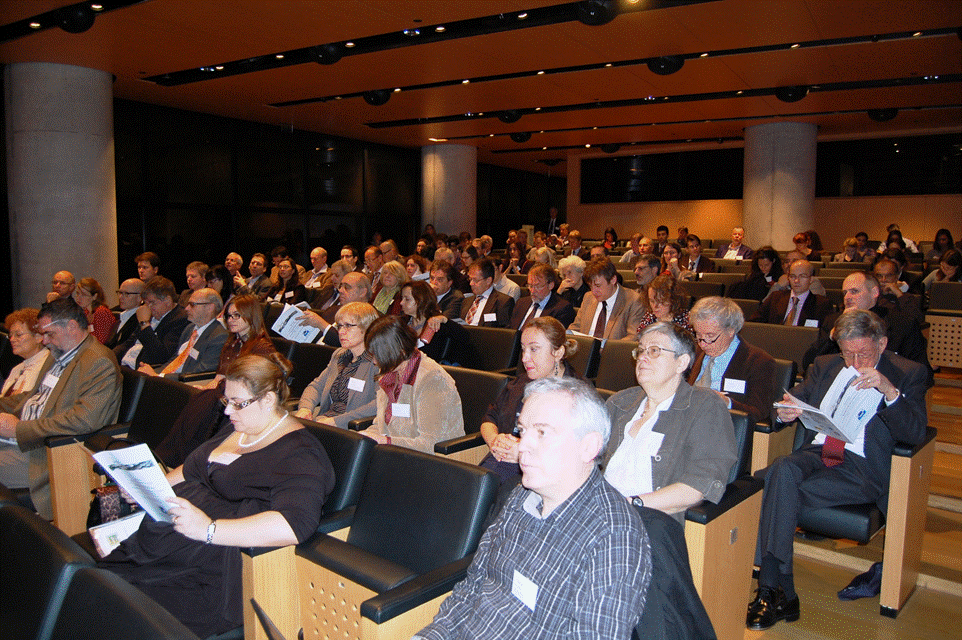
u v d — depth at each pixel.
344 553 1.96
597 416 1.54
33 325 4.05
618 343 3.86
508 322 5.60
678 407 2.26
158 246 10.45
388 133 12.70
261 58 7.90
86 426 3.36
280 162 12.15
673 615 1.55
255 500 2.17
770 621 2.66
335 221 13.27
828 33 6.72
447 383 3.08
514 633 1.50
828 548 3.31
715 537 2.15
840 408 2.85
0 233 8.59
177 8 5.88
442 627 1.60
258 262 8.45
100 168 7.90
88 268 7.79
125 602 1.32
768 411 2.99
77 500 3.35
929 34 6.77
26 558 1.57
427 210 14.09
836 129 12.88
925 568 3.06
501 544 1.60
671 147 15.18
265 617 1.54
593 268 4.74
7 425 3.37
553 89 9.12
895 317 4.23
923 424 2.71
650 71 8.13
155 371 4.78
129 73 8.14
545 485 1.52
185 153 10.67
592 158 16.48
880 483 2.76
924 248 12.12
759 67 8.04
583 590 1.43
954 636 2.60
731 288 6.88
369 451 2.40
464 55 7.40
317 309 6.17
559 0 5.74
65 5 5.86
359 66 7.85
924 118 11.63
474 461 3.04
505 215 18.12
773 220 11.89
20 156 7.58
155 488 1.85
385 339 3.05
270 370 2.28
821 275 7.62
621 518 1.47
